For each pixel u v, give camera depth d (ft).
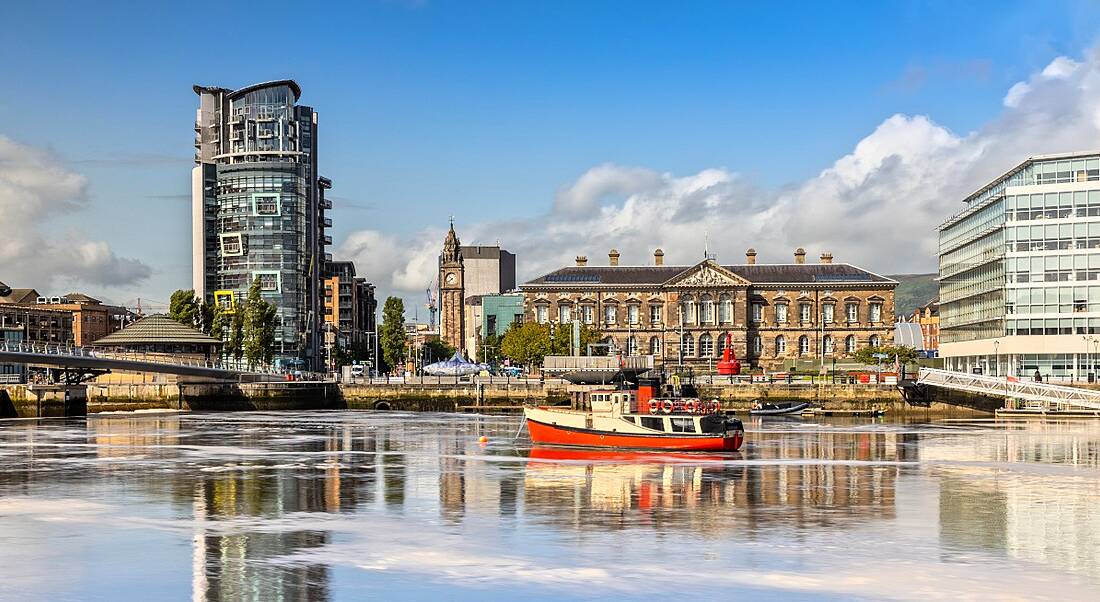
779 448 324.80
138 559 161.27
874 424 447.01
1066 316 507.71
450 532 181.16
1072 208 508.53
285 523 189.47
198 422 462.60
